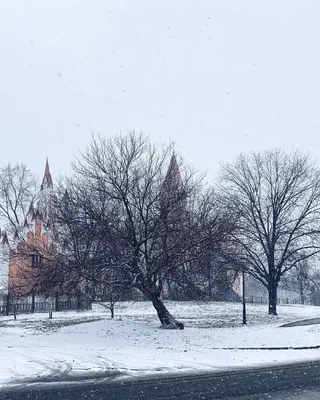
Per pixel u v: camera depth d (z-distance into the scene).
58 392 10.54
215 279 27.59
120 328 26.73
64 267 25.28
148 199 26.62
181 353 18.09
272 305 43.34
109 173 26.75
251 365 15.16
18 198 51.78
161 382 11.86
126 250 25.95
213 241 26.36
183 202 26.89
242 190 44.47
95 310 46.44
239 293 60.78
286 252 43.59
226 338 23.33
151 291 26.73
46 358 16.34
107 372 13.52
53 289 25.89
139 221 26.42
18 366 14.50
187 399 9.75
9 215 50.81
